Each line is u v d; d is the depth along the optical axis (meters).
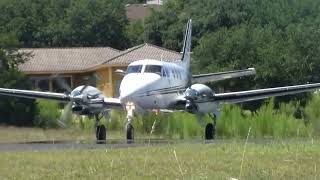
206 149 54.94
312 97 118.06
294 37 141.88
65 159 47.97
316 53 139.62
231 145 58.41
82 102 83.25
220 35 148.75
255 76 138.00
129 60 186.38
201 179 38.25
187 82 95.75
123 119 107.88
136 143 69.44
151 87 83.00
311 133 92.44
